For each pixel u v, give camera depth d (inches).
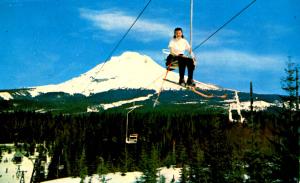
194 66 453.4
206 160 1983.3
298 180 613.6
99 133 5930.1
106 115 7455.7
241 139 1465.3
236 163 1512.1
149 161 3442.4
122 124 6254.9
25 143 6018.7
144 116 7170.3
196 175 2124.8
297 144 626.8
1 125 6899.6
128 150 4471.0
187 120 6333.7
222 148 1800.0
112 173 4315.9
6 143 6663.4
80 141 5393.7
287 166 620.4
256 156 984.9
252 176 997.8
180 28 452.8
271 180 652.7
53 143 5974.4
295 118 659.4
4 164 5684.1
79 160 4493.1
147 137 5477.4
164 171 4133.9
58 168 4635.8
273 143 657.6
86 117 7475.4
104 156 4741.6
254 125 1146.0
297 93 897.5
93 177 4284.0
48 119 7377.0
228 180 1567.4
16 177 5260.8
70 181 4301.2
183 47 453.4
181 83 457.4
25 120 7091.5
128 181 3964.1
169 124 6151.6
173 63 456.8
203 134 3742.6
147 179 3228.3
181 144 4217.5
